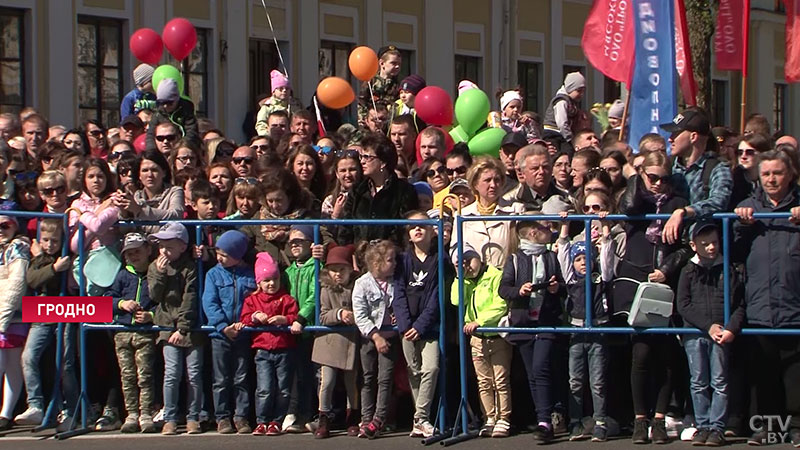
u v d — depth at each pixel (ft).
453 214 34.04
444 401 32.71
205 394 34.01
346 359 32.91
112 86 68.54
